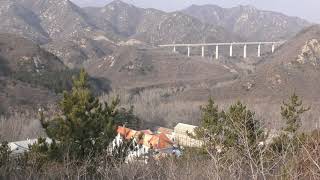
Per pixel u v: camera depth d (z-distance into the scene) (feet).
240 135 24.16
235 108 58.95
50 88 331.77
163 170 27.25
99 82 416.67
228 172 22.47
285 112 67.26
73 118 48.49
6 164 33.99
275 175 21.11
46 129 49.67
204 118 62.18
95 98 52.16
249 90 339.16
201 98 331.98
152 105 277.44
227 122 51.24
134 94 359.46
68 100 50.37
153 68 519.19
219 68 527.81
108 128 48.55
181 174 24.79
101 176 31.22
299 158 21.65
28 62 380.17
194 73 511.81
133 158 35.17
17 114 246.88
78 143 46.65
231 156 24.34
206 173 23.18
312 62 366.84
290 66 360.69
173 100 319.68
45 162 40.14
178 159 33.35
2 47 394.73
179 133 176.24
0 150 44.29
